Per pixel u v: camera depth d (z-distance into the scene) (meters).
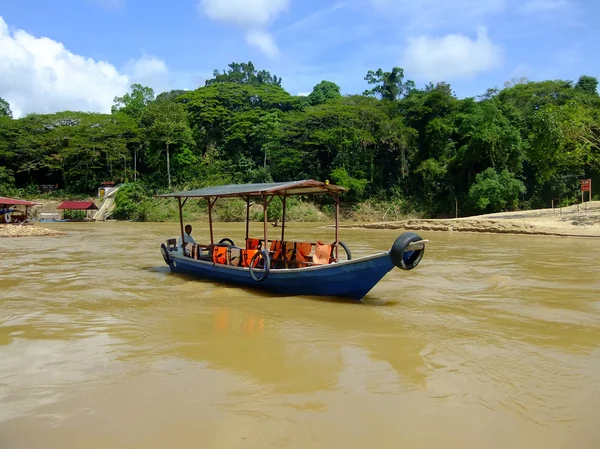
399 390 4.89
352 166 50.56
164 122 52.75
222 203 47.22
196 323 7.60
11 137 54.97
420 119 50.81
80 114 60.12
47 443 3.87
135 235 28.33
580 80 54.22
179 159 54.00
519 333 7.05
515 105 51.22
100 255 17.64
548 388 4.96
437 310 8.57
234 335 6.90
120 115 60.16
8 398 4.73
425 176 49.44
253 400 4.65
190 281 11.71
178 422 4.20
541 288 10.68
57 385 5.05
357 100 52.97
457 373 5.38
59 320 7.82
